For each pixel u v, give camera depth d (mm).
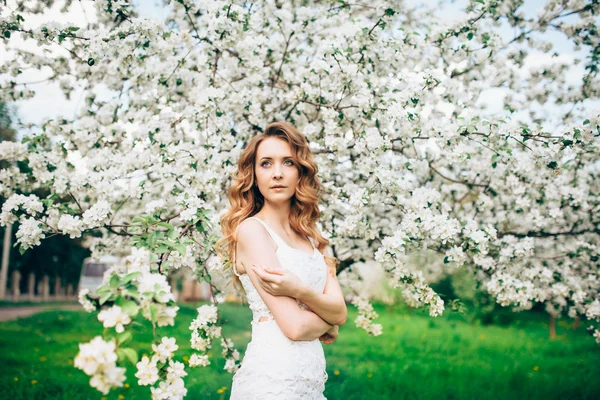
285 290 1640
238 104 3361
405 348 7281
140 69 3473
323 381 1774
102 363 1181
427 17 4000
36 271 20922
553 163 2963
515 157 3254
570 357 6762
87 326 8719
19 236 2672
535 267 3615
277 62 3768
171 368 1515
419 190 2939
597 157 3664
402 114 2873
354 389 4594
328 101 3322
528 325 11016
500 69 3758
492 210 4023
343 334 8750
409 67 3670
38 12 3189
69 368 5258
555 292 3557
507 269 3482
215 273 2791
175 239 2053
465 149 3074
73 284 22219
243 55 3338
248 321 9727
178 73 3539
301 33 3592
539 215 3600
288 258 1802
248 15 3090
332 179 3547
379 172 2918
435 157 3828
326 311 1683
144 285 1370
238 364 3033
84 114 3617
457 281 10758
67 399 4062
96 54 2941
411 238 2906
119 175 3143
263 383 1645
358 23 3189
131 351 1308
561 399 4402
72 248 20938
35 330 8188
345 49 3100
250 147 2025
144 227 2111
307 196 2039
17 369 5160
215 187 3020
